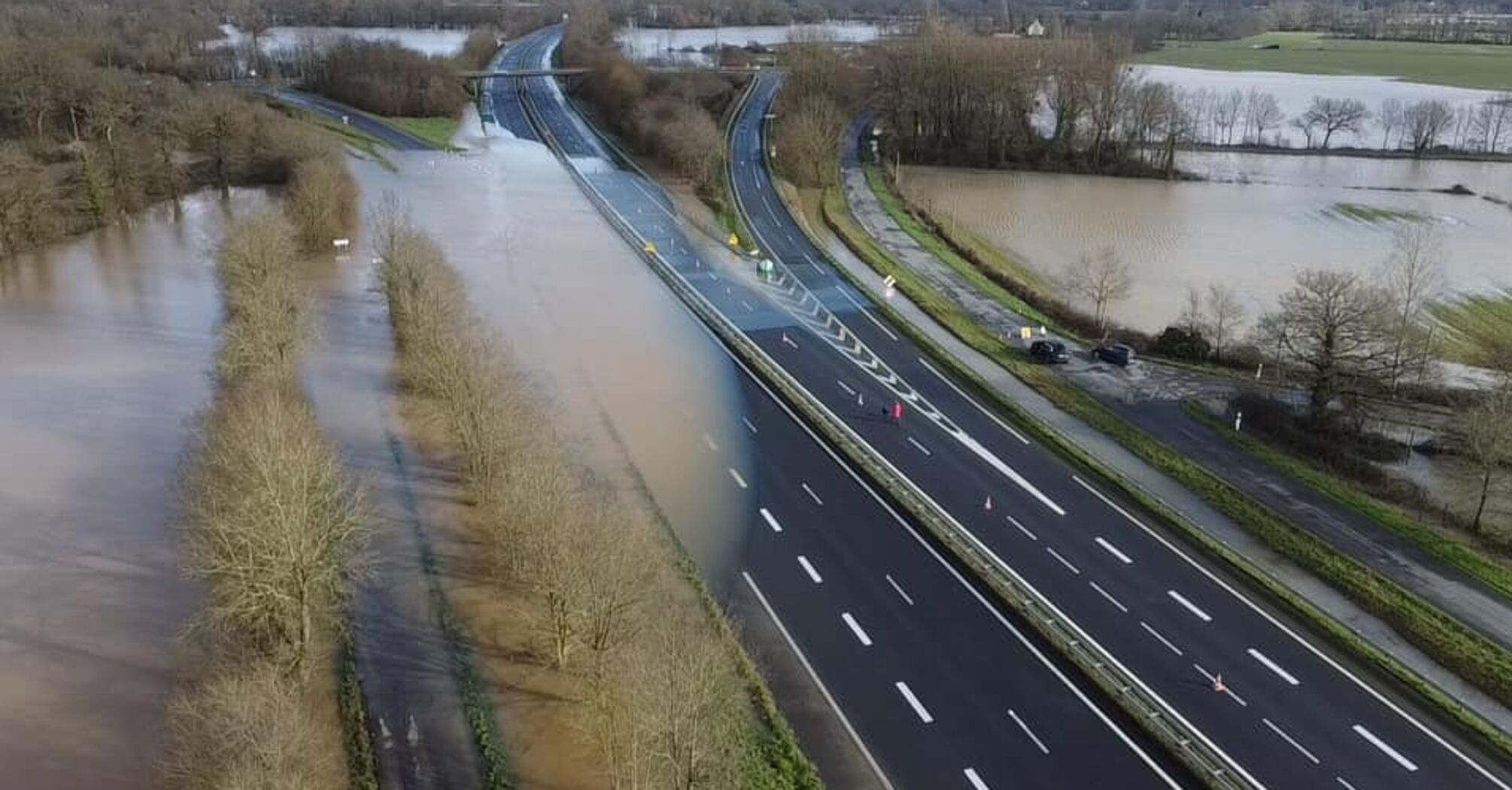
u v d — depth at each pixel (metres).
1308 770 54.66
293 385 90.81
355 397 93.88
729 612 65.94
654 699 47.19
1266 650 63.91
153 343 109.38
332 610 61.78
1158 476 84.00
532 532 61.25
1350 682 61.28
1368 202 185.25
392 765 52.94
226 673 56.94
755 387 100.75
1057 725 57.50
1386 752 55.97
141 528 74.56
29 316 117.06
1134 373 104.75
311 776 49.31
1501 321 124.38
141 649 62.06
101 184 155.50
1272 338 102.50
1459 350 114.44
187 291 126.56
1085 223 167.88
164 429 89.62
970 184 196.50
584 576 56.78
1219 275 139.88
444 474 81.12
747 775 51.78
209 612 58.44
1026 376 102.94
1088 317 119.62
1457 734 57.31
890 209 169.38
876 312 121.81
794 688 59.72
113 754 54.19
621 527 64.50
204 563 60.78
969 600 68.50
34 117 187.75
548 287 127.12
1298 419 93.00
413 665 60.25
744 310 121.44
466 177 185.00
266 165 180.88
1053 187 194.62
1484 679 60.91
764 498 80.31
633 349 108.75
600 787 51.91
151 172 165.88
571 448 85.75
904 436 91.19
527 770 52.88
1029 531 76.44
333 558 60.28
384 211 141.75
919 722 57.38
